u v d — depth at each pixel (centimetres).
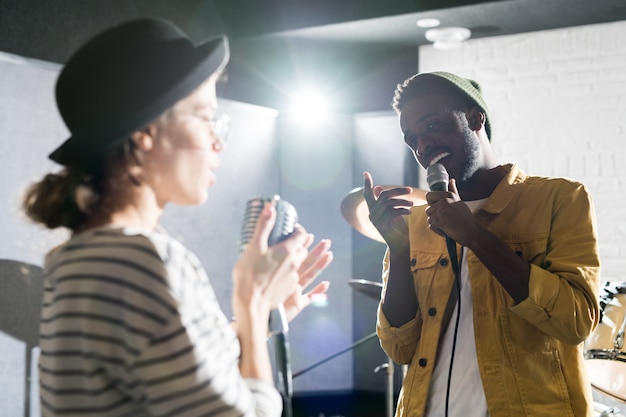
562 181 180
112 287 99
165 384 98
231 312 393
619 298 259
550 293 162
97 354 100
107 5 330
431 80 183
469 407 171
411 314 189
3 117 286
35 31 299
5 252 284
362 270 461
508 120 405
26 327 291
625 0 346
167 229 359
